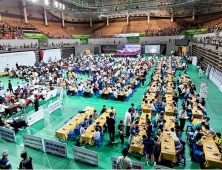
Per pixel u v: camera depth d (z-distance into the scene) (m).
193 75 25.97
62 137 9.83
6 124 10.96
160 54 48.16
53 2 42.78
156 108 13.33
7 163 6.17
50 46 39.88
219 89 18.98
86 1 48.09
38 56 36.31
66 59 41.19
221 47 19.80
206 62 28.06
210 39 28.06
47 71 27.58
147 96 14.71
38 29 47.09
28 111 14.92
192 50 43.00
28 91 17.80
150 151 7.91
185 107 12.88
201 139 8.62
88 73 29.02
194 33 46.88
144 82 23.56
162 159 8.14
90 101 17.11
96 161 8.01
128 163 5.84
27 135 9.59
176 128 9.05
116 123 12.49
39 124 12.45
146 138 8.16
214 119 12.70
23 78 26.53
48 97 16.84
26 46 34.88
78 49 49.69
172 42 46.50
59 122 12.73
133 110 11.66
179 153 7.77
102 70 26.67
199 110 11.90
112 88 18.03
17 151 9.38
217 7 48.50
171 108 12.20
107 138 10.53
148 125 9.32
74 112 14.48
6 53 28.70
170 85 17.69
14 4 43.09
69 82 20.80
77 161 8.45
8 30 37.25
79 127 10.66
